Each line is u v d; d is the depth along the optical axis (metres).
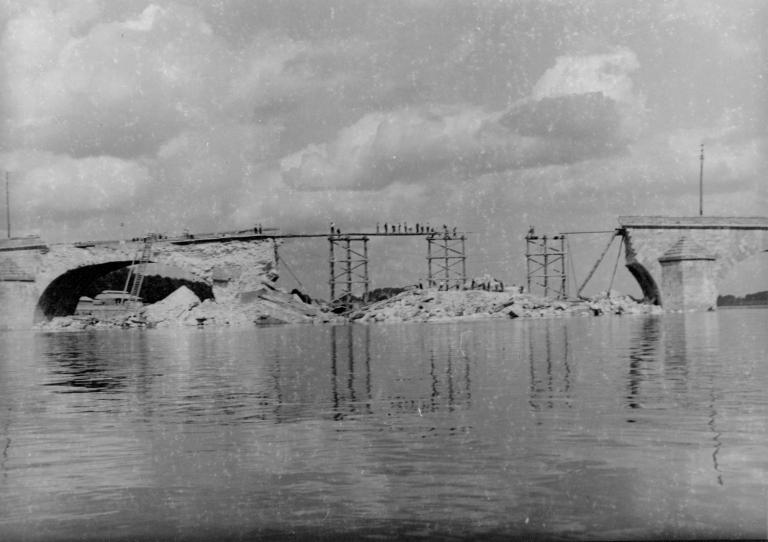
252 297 105.81
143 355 39.22
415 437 13.16
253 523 9.03
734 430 13.05
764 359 26.28
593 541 8.30
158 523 9.12
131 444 13.31
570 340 41.16
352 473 10.89
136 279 118.38
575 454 11.59
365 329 70.00
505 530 8.62
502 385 20.16
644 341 38.50
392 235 110.75
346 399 18.30
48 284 110.31
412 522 8.91
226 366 29.88
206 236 109.25
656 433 12.92
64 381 25.08
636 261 101.31
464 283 111.50
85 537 8.76
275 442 13.12
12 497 10.21
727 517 8.86
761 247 102.00
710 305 99.69
